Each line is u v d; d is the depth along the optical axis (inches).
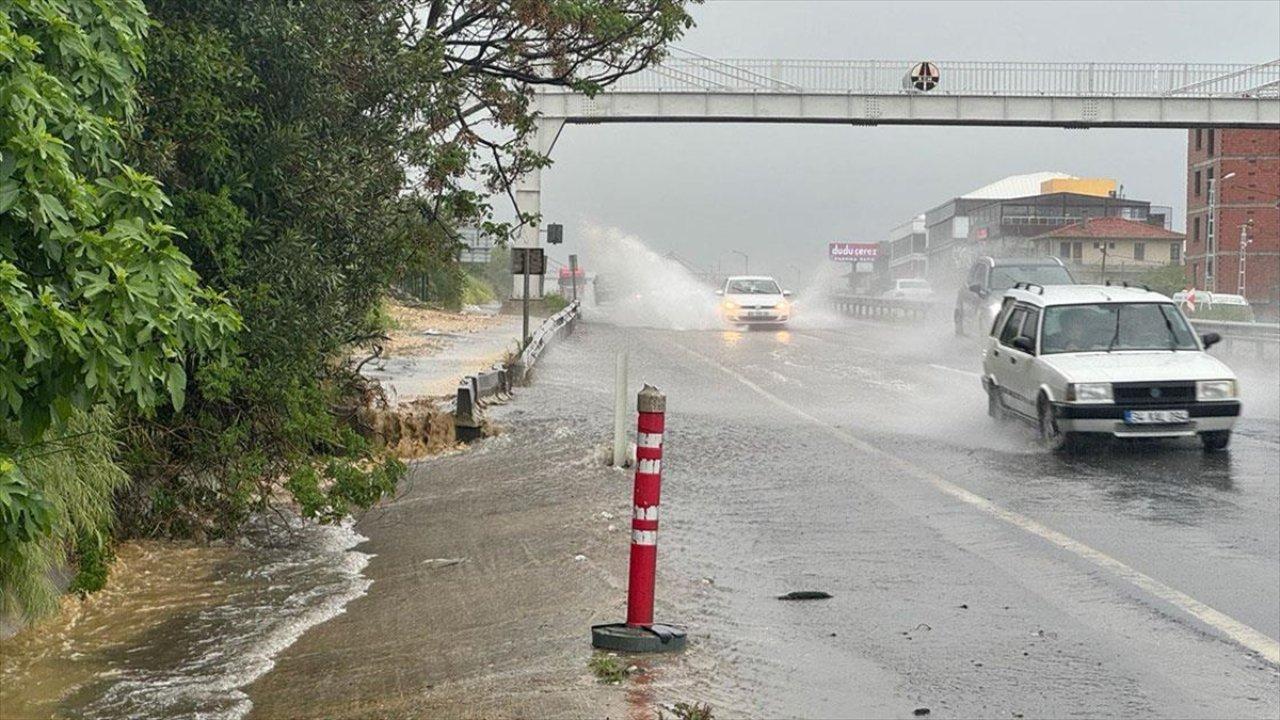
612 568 387.2
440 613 352.8
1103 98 2294.5
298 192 471.8
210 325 269.9
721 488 542.0
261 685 299.3
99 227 268.4
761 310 1888.5
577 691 268.7
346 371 578.2
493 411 819.4
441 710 265.3
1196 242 3988.7
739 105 2306.8
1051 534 440.1
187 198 439.5
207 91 438.9
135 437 442.9
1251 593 358.0
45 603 348.2
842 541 431.5
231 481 463.2
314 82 482.9
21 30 268.5
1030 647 307.1
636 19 676.7
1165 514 475.8
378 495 464.8
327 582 401.1
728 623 326.0
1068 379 624.7
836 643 309.4
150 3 445.4
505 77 687.1
